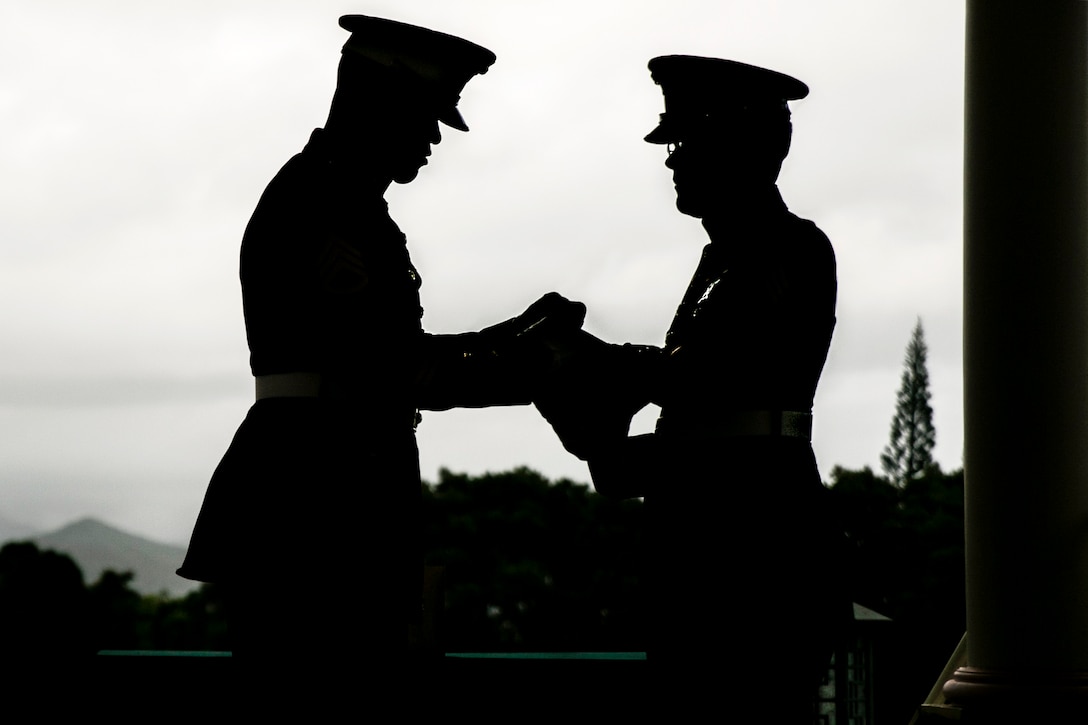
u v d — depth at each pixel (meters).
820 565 9.22
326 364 9.25
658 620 9.49
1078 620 11.35
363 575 9.02
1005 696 11.21
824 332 9.65
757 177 9.74
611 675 10.74
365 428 9.30
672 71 9.93
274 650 8.95
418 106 9.65
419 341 9.69
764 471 9.27
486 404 10.01
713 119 9.73
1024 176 11.71
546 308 10.63
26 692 11.75
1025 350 11.59
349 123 9.64
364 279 9.27
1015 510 11.48
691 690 9.23
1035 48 11.78
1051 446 11.47
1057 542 11.40
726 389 9.41
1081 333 11.63
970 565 11.81
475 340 10.16
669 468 9.67
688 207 9.97
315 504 9.03
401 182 9.90
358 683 8.94
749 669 9.04
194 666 11.50
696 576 9.29
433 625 11.27
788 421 9.45
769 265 9.45
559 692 10.80
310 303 9.27
